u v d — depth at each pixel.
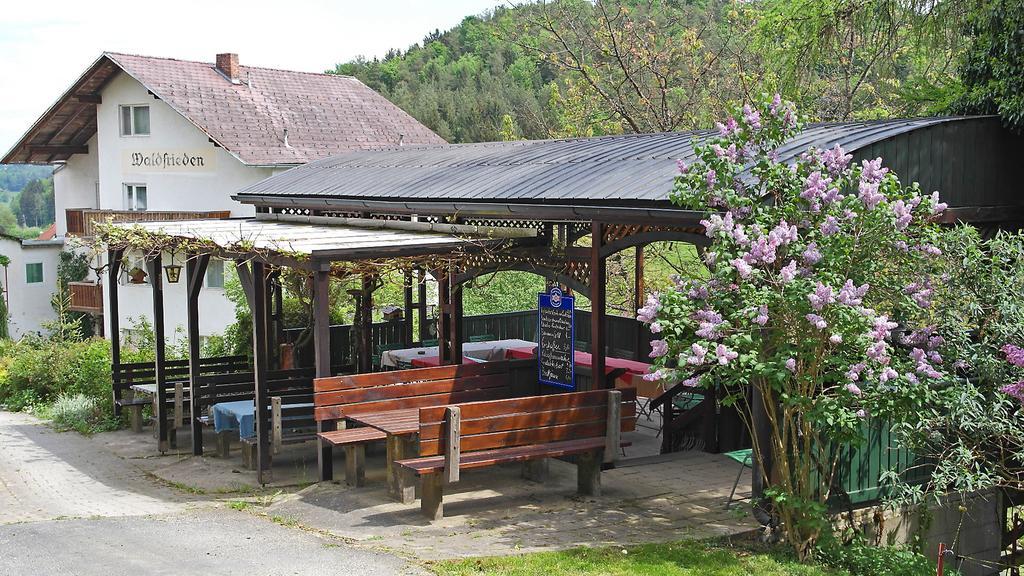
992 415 8.05
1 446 14.82
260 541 8.66
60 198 35.62
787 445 8.76
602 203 10.25
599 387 10.93
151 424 16.06
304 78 31.98
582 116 28.98
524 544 8.41
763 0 24.00
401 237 12.46
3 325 31.06
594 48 28.75
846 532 8.80
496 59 56.56
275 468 12.30
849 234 8.16
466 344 16.03
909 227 8.93
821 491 8.41
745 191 8.62
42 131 33.12
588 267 11.45
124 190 30.62
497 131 48.38
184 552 8.28
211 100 28.48
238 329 18.30
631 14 30.03
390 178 14.82
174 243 12.92
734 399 8.37
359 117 30.73
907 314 8.59
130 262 15.27
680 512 9.38
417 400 11.48
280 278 15.05
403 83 57.69
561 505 9.68
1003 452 8.76
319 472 11.11
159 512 10.40
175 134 28.92
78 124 33.41
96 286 30.91
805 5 17.72
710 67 28.12
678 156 11.22
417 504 9.91
